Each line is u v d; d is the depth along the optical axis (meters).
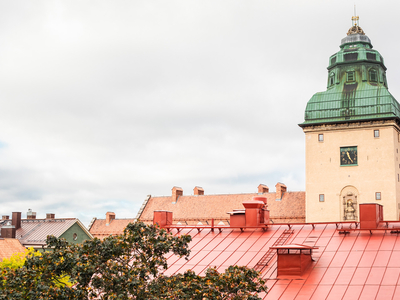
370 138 92.75
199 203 117.38
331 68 98.94
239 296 27.27
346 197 92.88
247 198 112.88
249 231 42.09
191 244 41.19
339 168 93.88
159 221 44.91
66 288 27.23
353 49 96.88
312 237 38.59
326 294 30.92
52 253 28.55
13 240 81.50
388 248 34.81
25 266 28.31
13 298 26.33
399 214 91.56
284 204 105.81
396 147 93.69
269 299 31.30
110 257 28.64
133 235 29.08
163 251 29.94
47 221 93.44
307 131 96.88
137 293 27.62
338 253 35.41
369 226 38.09
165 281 28.62
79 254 28.31
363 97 93.75
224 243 40.53
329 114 95.19
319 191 94.38
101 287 27.89
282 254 34.03
